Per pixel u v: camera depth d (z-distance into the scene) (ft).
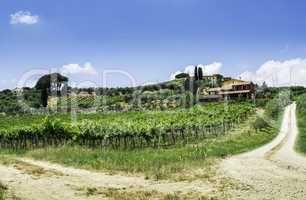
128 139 178.60
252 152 149.18
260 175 84.99
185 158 113.91
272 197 67.15
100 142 175.11
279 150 160.04
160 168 95.25
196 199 65.51
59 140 184.44
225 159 111.14
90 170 98.17
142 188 74.90
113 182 81.56
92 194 69.10
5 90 413.80
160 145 178.19
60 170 98.02
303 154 145.28
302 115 357.82
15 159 121.08
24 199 63.77
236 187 73.67
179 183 78.48
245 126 285.02
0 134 198.80
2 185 72.49
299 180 81.97
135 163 104.68
